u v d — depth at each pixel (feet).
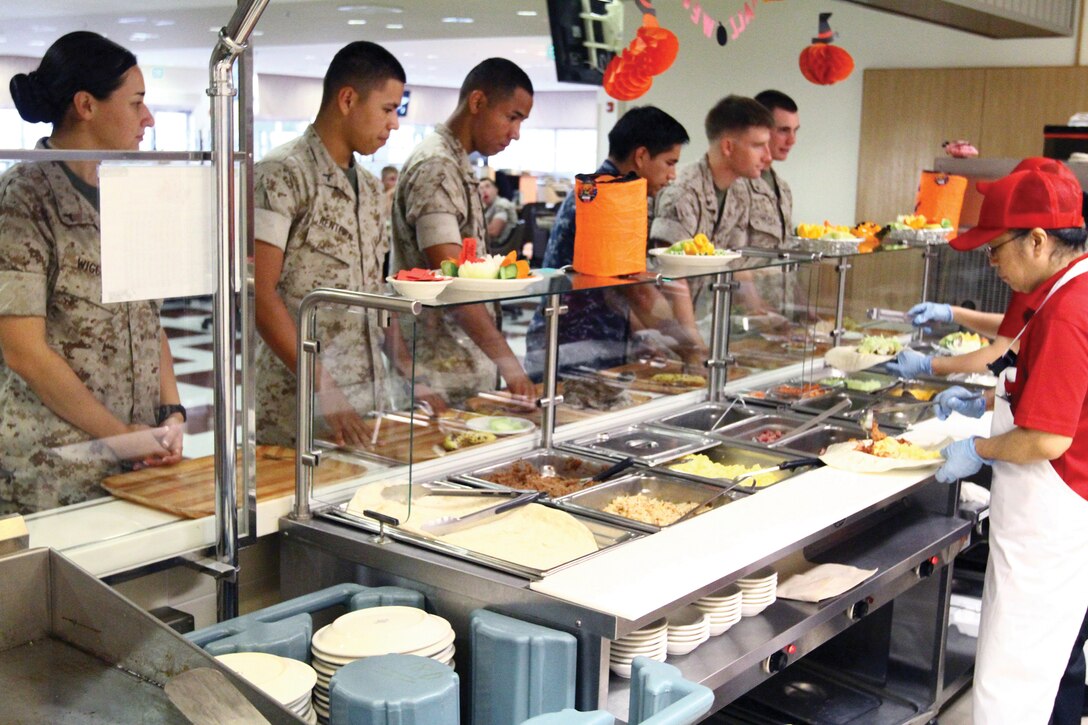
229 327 7.22
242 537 7.53
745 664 7.38
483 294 7.35
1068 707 9.88
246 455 7.43
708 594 6.88
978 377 13.23
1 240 6.37
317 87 9.55
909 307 13.69
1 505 6.65
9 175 6.37
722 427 10.89
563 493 8.70
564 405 10.03
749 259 11.08
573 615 6.39
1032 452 8.18
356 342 7.23
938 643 10.25
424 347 8.43
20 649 5.96
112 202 6.62
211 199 7.11
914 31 21.62
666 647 7.27
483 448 9.16
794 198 23.40
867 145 22.24
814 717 10.08
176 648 5.27
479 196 11.56
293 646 6.42
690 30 21.62
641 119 12.99
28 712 5.24
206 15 7.64
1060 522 8.39
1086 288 8.05
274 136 9.38
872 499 8.73
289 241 9.50
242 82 7.07
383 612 6.70
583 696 6.43
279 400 8.87
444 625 6.60
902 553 9.42
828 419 11.25
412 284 7.11
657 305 10.89
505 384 9.31
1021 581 8.60
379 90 9.92
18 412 6.56
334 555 7.51
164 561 7.19
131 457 7.07
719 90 22.07
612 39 14.75
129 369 6.99
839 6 22.12
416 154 10.80
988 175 15.40
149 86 7.38
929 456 9.91
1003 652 8.75
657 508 8.45
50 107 6.86
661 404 11.24
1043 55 20.45
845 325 12.58
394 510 7.32
